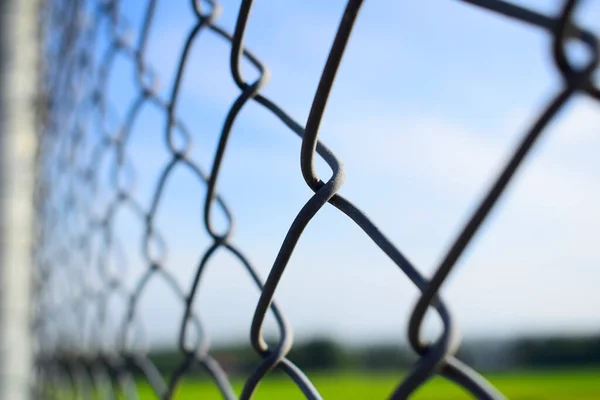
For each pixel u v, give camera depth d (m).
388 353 28.84
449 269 0.40
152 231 1.18
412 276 0.47
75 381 1.98
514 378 26.95
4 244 2.12
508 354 27.56
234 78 0.76
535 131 0.33
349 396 21.16
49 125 2.39
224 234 0.83
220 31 0.85
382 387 25.00
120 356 1.47
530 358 27.64
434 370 0.41
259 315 0.65
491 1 0.40
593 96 0.32
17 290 2.12
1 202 2.12
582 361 27.33
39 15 2.38
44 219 2.49
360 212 0.54
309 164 0.59
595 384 23.91
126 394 1.43
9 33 2.19
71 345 2.03
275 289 0.62
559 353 27.52
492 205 0.36
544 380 26.16
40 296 2.48
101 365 1.68
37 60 2.34
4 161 2.13
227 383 0.92
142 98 1.22
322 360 28.59
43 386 2.42
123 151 1.43
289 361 0.68
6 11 2.20
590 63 0.32
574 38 0.33
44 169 2.45
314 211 0.56
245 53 0.76
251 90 0.73
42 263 2.50
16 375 2.09
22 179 2.17
